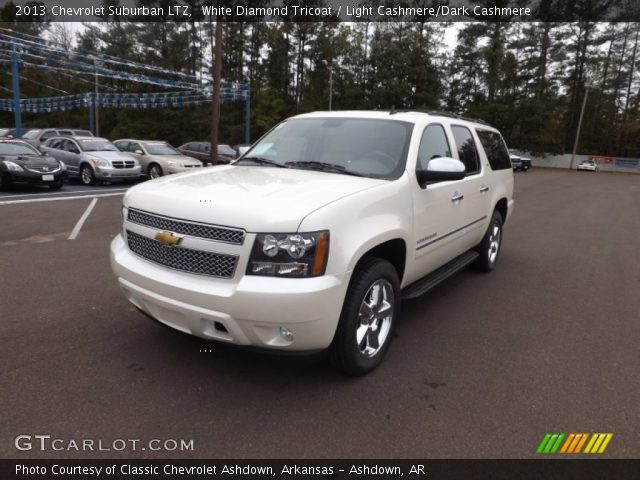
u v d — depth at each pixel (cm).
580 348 396
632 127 6147
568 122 6247
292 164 396
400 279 369
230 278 271
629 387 331
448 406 299
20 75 5416
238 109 5003
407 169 362
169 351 355
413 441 263
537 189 2194
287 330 268
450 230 441
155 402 290
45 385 304
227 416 279
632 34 6281
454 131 472
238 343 276
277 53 5394
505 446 262
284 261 264
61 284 504
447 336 411
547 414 295
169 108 5069
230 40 5288
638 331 438
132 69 5112
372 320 330
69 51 2611
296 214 269
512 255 747
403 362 358
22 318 410
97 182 1485
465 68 5734
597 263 709
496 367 355
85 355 346
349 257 282
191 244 279
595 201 1719
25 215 912
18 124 2380
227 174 360
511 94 5438
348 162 378
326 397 303
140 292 301
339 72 5416
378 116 417
